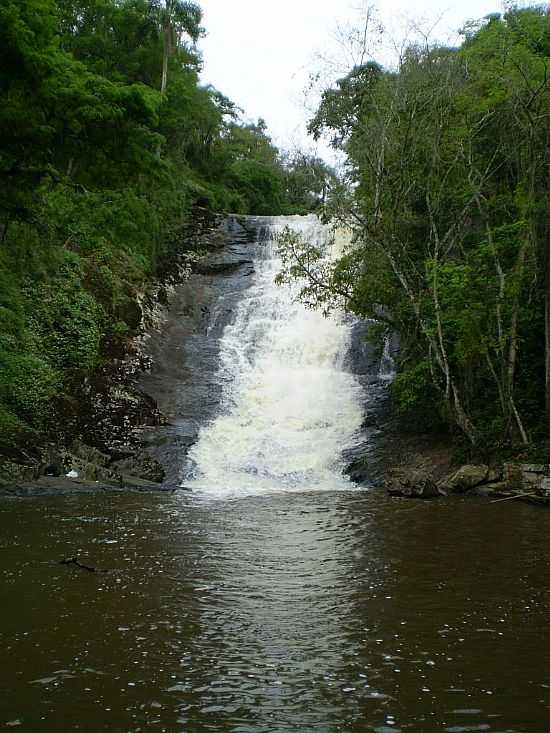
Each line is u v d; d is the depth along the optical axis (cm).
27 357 2314
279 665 637
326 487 1984
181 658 652
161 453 2203
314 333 3206
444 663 642
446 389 2106
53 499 1684
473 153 2281
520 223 2058
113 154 1834
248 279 3816
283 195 6338
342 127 2491
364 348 3031
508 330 2095
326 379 2802
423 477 1848
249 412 2528
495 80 2217
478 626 746
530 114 2036
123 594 858
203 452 2225
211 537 1219
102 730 510
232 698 566
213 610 800
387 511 1530
